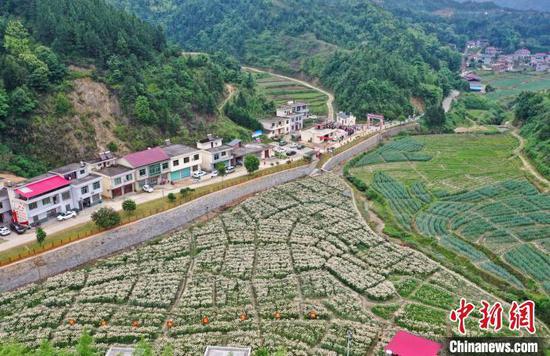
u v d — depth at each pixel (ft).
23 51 358.84
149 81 405.59
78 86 360.69
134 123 367.25
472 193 337.31
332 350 184.03
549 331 199.52
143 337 181.47
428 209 314.14
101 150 342.03
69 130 335.88
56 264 236.22
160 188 319.06
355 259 249.75
